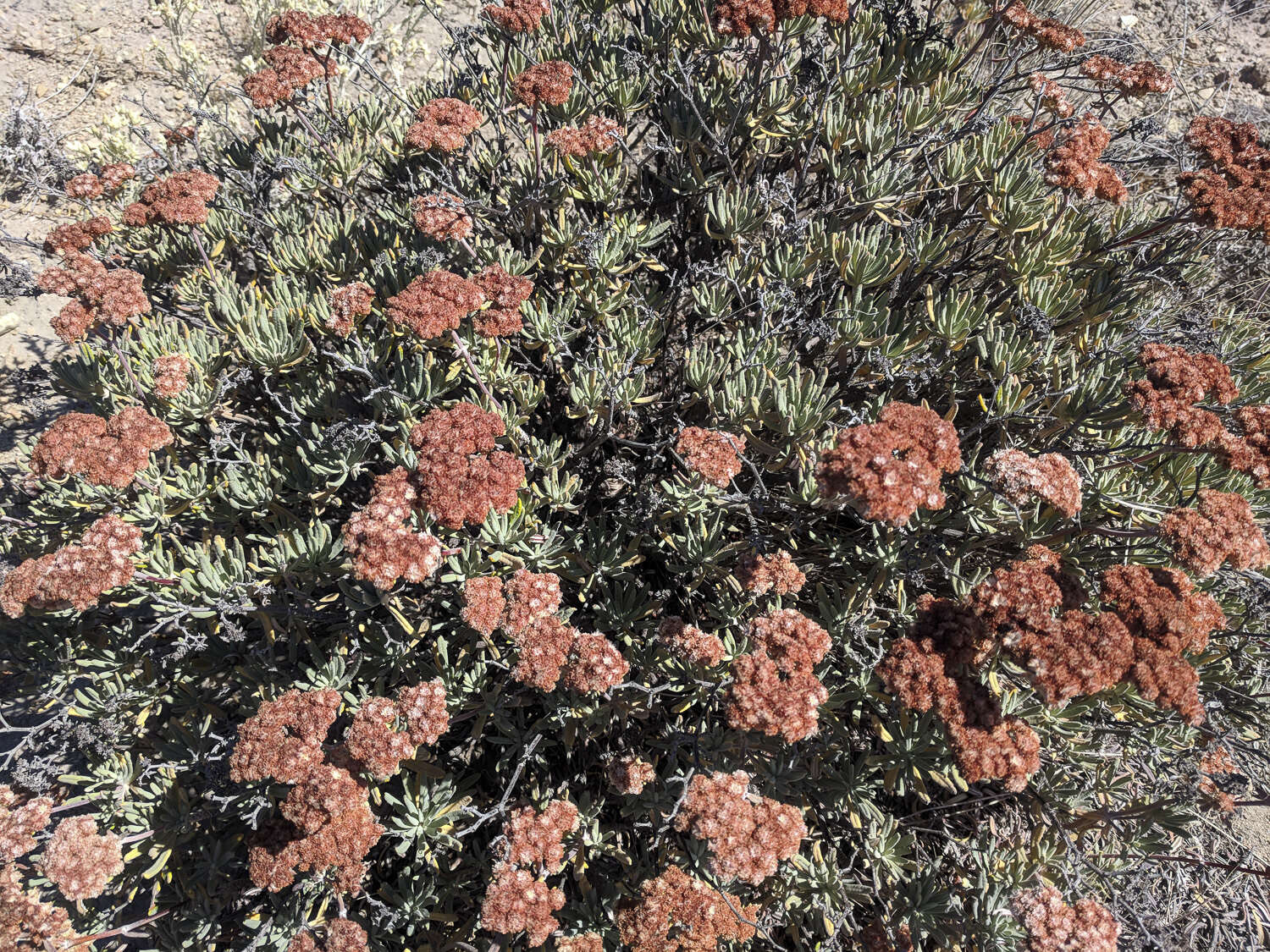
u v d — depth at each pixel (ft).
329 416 1.73
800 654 1.38
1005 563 1.65
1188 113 2.71
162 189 1.77
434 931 1.56
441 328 1.52
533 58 2.15
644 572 1.85
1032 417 1.58
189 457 1.84
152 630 1.48
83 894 1.34
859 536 1.72
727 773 1.46
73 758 1.77
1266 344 1.89
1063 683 1.28
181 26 2.78
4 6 2.78
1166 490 1.61
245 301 1.76
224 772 1.55
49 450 1.46
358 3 2.81
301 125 2.20
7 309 2.32
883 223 1.98
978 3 2.09
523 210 1.91
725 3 1.75
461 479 1.41
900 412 1.36
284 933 1.48
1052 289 1.73
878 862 1.52
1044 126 1.85
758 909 1.51
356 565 1.38
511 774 1.67
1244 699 1.57
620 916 1.35
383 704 1.37
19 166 2.53
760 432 1.78
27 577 1.40
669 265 2.20
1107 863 1.54
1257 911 1.65
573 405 1.83
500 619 1.43
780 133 1.93
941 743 1.45
